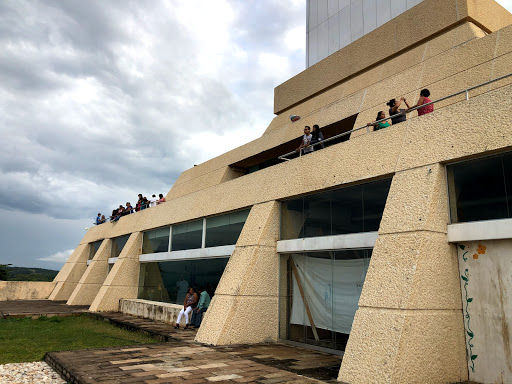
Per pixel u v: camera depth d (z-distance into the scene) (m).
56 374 7.69
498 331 6.62
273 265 11.24
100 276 24.16
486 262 6.93
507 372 6.41
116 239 24.39
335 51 17.12
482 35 11.39
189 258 16.09
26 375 7.62
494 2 12.41
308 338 10.03
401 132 8.53
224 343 9.95
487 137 6.84
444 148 7.49
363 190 9.17
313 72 16.62
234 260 11.57
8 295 27.95
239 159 19.20
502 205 6.68
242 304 10.43
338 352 9.06
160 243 19.05
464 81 10.52
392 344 6.34
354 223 9.23
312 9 18.97
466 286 7.19
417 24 12.83
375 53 14.05
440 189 7.42
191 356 8.45
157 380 6.38
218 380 6.46
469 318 7.07
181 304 16.27
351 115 13.55
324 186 9.99
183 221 16.92
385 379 6.12
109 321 16.14
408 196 7.66
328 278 9.77
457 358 6.89
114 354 8.60
